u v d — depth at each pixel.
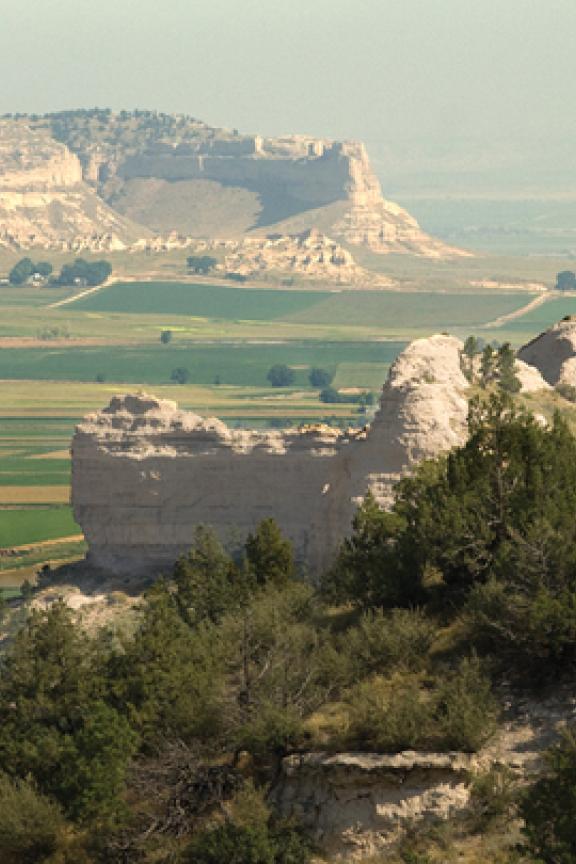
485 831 117.44
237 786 131.75
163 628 153.25
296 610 167.12
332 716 133.75
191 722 139.88
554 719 125.81
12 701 154.12
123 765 135.88
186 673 146.00
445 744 123.56
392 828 119.56
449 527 152.25
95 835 134.38
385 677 139.88
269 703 133.50
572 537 141.12
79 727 147.25
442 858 115.38
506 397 161.88
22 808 135.00
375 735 126.56
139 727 141.75
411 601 156.00
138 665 148.38
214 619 199.50
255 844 121.00
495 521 152.75
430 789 120.06
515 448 157.75
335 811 122.19
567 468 157.00
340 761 122.12
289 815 124.75
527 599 134.62
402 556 157.88
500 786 119.06
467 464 158.75
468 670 130.75
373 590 156.88
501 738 124.88
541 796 109.56
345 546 184.88
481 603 137.75
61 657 156.12
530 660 133.50
